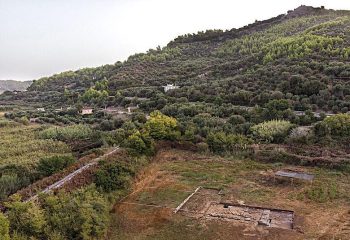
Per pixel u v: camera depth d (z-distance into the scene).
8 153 46.00
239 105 63.19
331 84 61.94
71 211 25.66
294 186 35.00
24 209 23.91
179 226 27.83
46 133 56.97
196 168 41.16
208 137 47.12
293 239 25.39
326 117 48.81
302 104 57.03
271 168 40.09
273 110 53.25
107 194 32.66
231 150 45.56
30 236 22.72
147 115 67.00
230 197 33.06
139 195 34.06
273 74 70.31
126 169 37.91
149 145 45.56
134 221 28.81
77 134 56.03
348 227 26.78
